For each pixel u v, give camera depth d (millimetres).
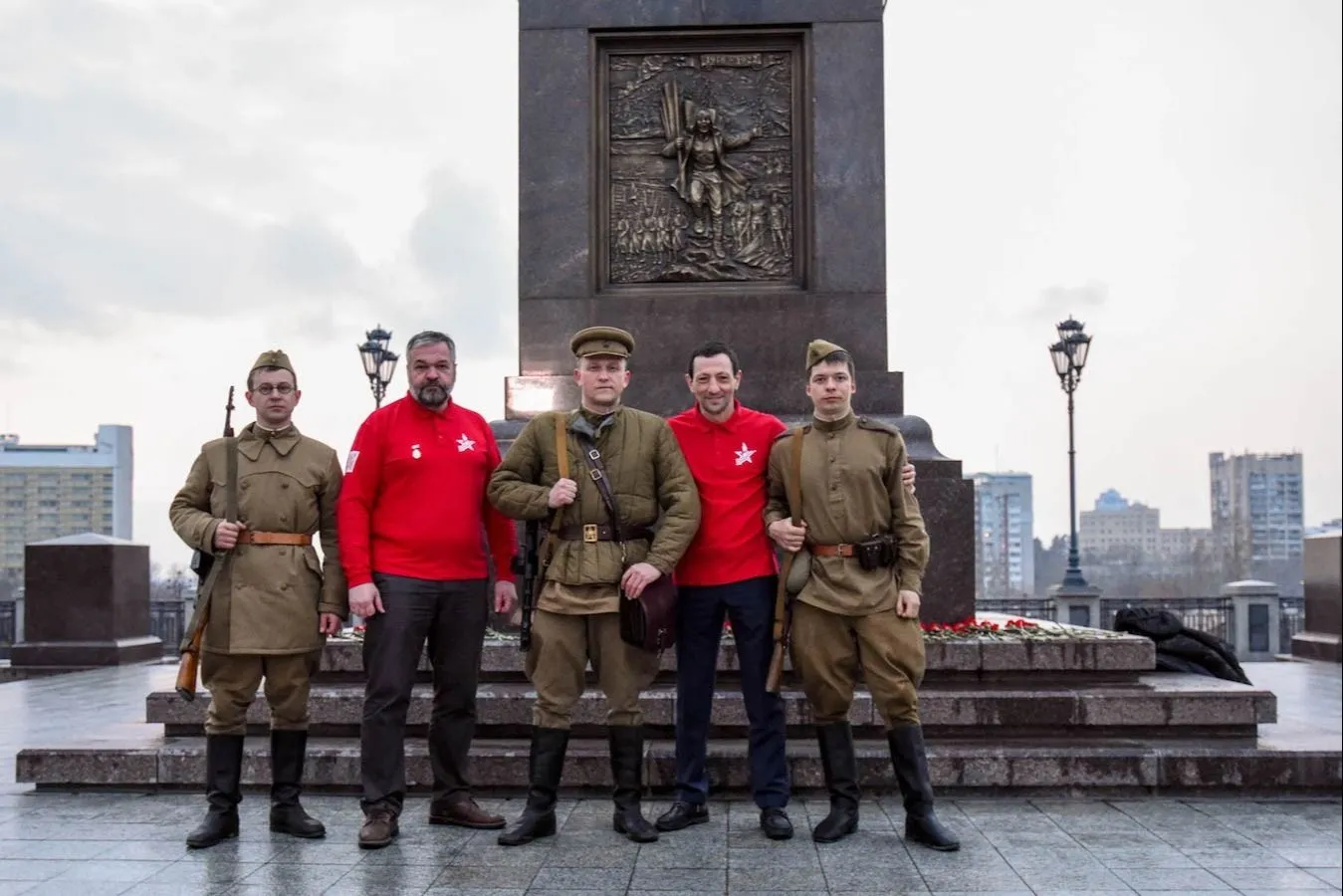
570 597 5383
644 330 8227
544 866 4961
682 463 5469
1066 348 19828
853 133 8234
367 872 4887
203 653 5469
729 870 4902
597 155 8367
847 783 5434
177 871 4918
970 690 6734
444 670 5586
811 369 5512
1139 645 6809
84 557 14711
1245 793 6098
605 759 6145
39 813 5906
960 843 5242
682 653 5605
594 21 8305
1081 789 6113
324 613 5488
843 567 5348
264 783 6281
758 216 8336
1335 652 15367
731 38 8367
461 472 5574
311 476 5543
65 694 11484
